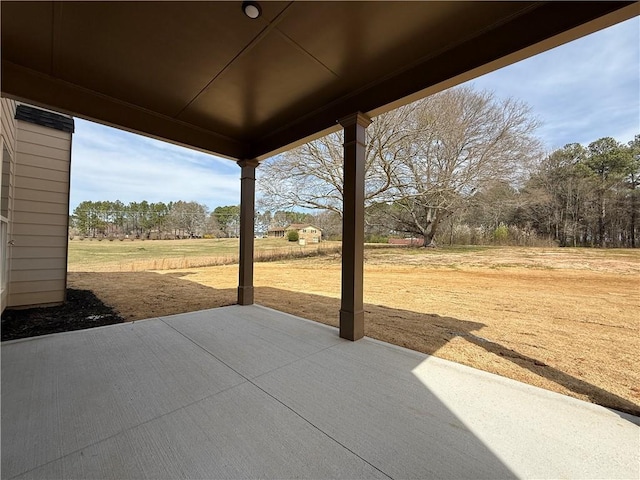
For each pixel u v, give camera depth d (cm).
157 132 339
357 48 222
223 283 757
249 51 225
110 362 240
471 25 198
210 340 298
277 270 1059
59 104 266
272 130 389
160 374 218
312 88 282
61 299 464
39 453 133
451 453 138
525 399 189
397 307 484
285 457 133
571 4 172
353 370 230
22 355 252
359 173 301
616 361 261
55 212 453
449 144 1220
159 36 207
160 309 451
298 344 289
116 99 301
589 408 180
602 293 584
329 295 589
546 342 310
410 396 191
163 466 127
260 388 199
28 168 424
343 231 311
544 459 135
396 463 131
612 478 123
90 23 193
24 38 209
